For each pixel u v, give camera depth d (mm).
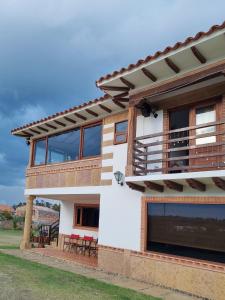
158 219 10234
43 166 16047
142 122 11383
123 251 10945
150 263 10023
